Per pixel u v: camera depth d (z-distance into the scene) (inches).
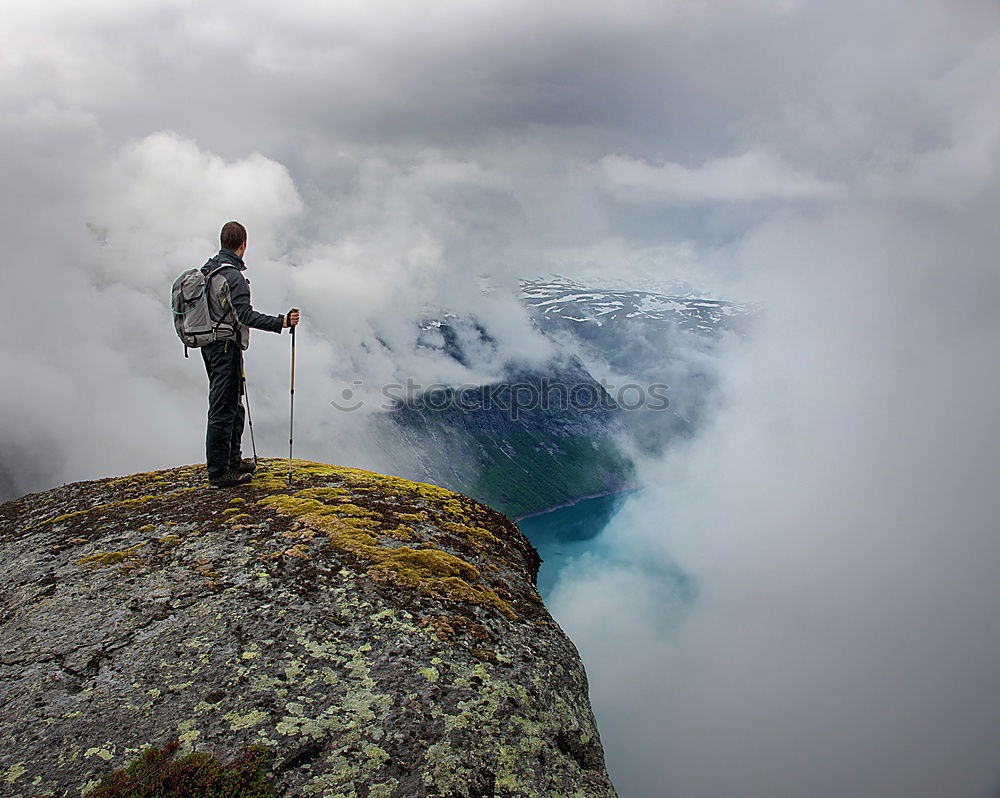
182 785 82.3
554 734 105.9
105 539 157.2
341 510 173.6
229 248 180.7
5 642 113.9
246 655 108.8
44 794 80.9
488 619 130.5
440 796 85.8
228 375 185.3
